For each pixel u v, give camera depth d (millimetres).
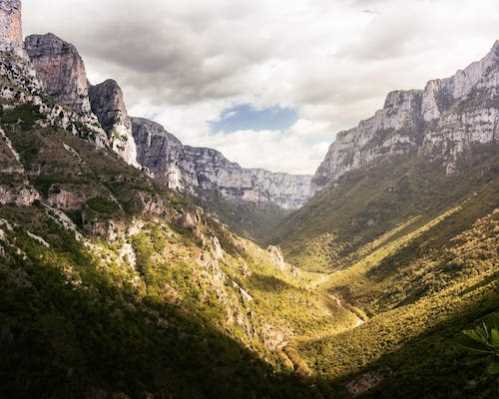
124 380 130375
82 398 113562
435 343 179375
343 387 191250
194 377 154500
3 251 151500
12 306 128500
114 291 186125
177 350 166250
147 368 143000
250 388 166375
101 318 155000
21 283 142375
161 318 189000
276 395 171000
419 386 151375
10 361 111250
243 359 191375
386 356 199875
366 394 170375
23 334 120125
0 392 103438
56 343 126375
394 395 155875
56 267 168250
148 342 159625
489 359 20297
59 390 110312
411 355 183750
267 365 199625
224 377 164125
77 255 194375
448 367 152000
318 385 194500
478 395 123688
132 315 175125
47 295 145500
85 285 173625
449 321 197125
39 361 114938
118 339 149625
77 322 143125
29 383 107938
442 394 138375
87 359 129875
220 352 183750
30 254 164500
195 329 191375
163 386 139625
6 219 182625
